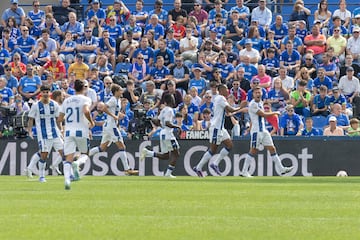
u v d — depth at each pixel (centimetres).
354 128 7406
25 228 2892
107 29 9325
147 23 9581
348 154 7131
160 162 7300
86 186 5197
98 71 8494
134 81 8650
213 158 7275
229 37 9156
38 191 4716
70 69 8681
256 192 4631
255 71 8438
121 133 7506
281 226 2956
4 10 10481
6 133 7531
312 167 7156
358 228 2912
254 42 8831
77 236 2692
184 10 9462
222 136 6581
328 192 4644
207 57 8694
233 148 7244
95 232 2786
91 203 3866
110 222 3069
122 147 6794
